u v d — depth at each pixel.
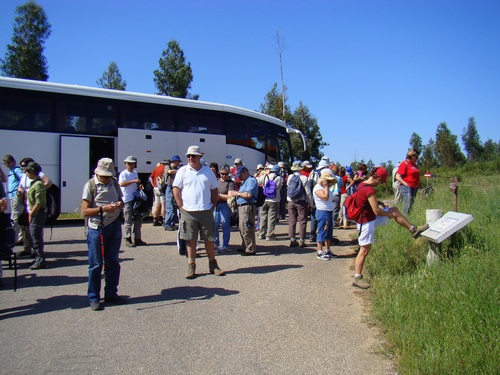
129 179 9.77
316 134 29.66
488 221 8.72
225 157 15.84
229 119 16.16
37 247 7.69
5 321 5.21
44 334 4.84
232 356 4.34
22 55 37.59
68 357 4.27
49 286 6.68
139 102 14.23
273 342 4.67
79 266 7.96
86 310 5.62
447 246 6.95
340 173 13.74
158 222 13.20
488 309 4.45
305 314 5.50
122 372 3.99
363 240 6.45
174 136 14.73
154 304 5.87
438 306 4.73
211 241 7.36
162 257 8.76
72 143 12.91
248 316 5.43
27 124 12.37
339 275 7.37
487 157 67.44
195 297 6.18
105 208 5.52
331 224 8.71
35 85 12.58
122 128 13.78
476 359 3.66
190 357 4.31
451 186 7.95
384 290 5.67
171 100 14.88
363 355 4.35
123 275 7.36
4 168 11.94
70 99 13.08
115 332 4.91
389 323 4.80
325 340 4.71
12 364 4.11
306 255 9.02
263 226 11.13
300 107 29.72
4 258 6.54
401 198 12.71
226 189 9.16
